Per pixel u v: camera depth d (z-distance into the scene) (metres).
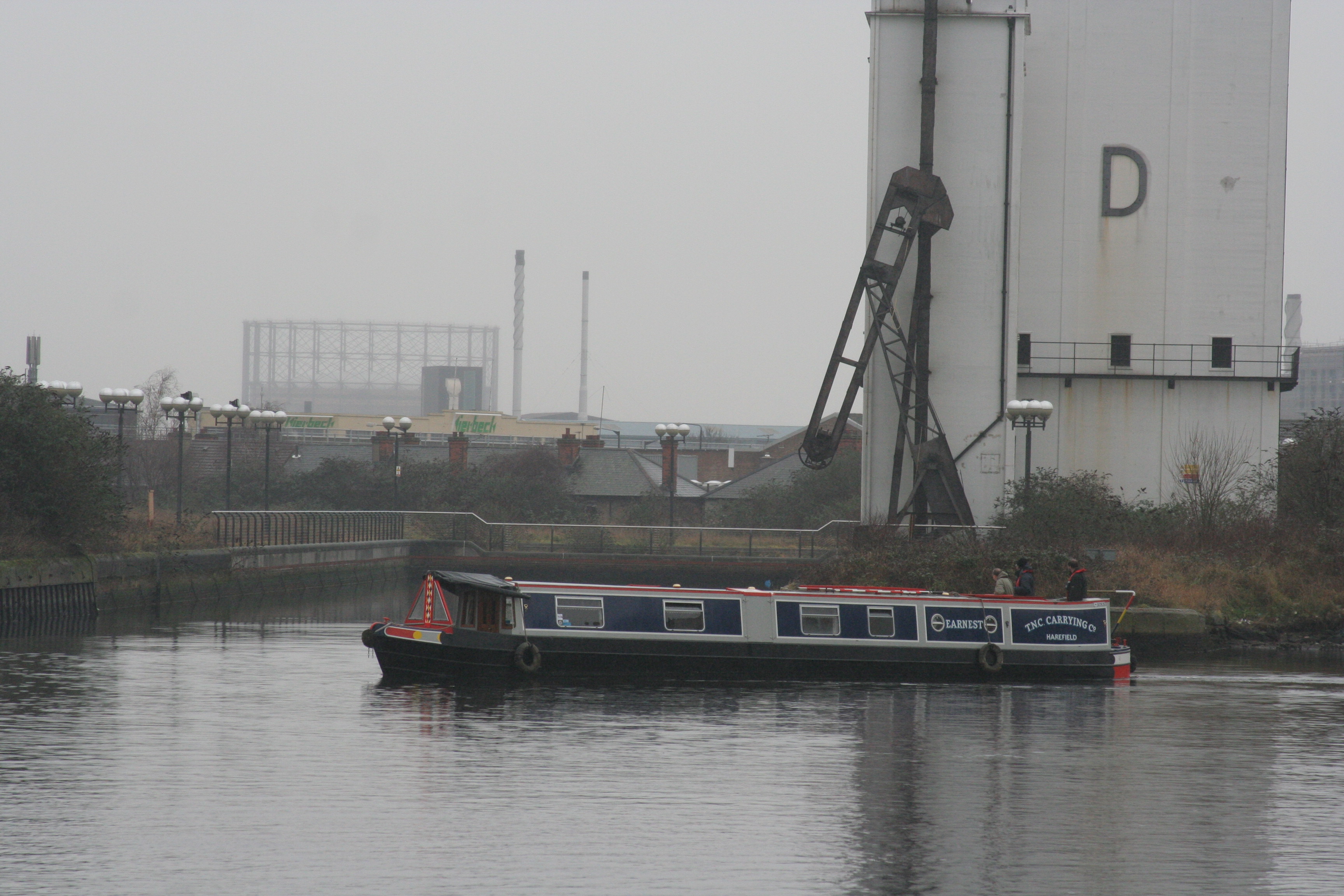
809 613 108.81
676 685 103.19
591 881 51.84
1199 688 107.75
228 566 170.50
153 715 84.75
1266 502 187.88
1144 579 147.12
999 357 198.12
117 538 156.12
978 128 197.25
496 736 80.00
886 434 199.38
